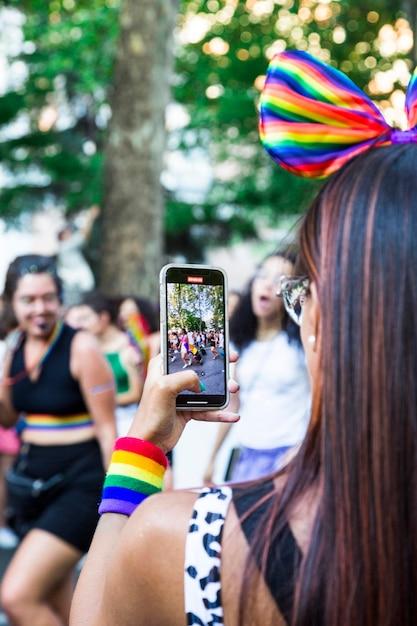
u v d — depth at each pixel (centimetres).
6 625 462
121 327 626
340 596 108
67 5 1916
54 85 1950
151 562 117
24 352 413
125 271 1305
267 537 112
